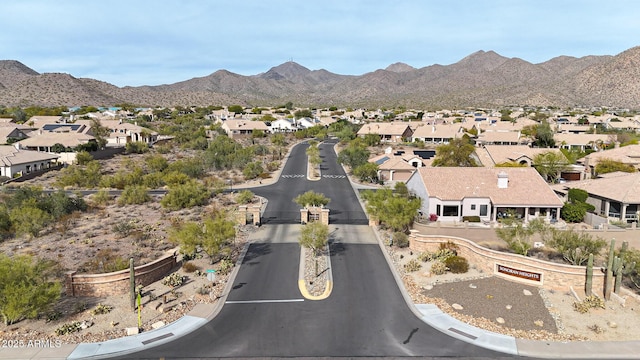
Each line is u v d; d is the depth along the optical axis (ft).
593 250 118.21
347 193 215.92
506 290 107.14
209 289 107.76
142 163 296.10
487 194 158.20
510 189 160.66
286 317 94.99
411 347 83.76
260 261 126.52
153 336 87.15
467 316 95.81
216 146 339.98
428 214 158.92
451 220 157.79
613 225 146.82
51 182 241.55
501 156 244.22
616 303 101.50
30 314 89.30
